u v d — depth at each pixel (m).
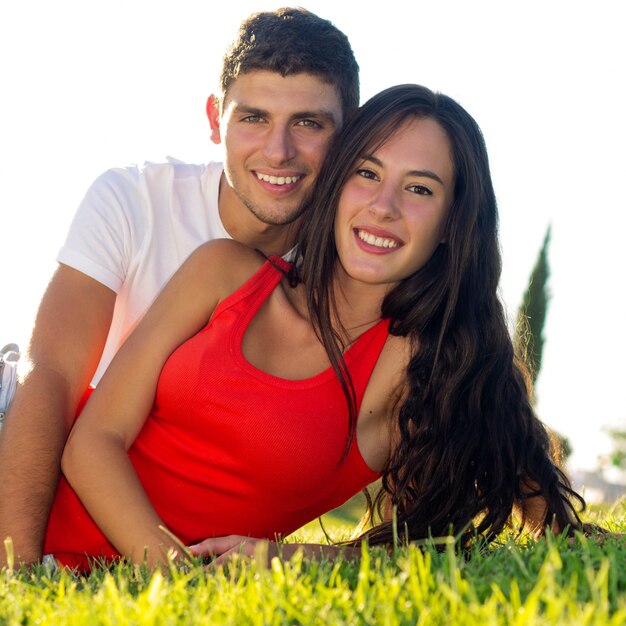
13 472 3.07
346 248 3.16
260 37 3.75
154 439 3.13
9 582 2.27
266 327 3.19
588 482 22.77
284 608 1.84
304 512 3.24
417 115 3.19
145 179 3.96
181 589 1.98
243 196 3.85
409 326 3.30
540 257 20.50
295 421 3.01
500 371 3.43
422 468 3.28
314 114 3.77
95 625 1.78
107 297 3.73
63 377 3.37
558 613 1.65
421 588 1.91
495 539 3.46
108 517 2.83
